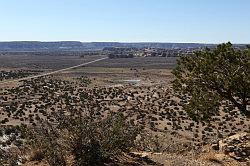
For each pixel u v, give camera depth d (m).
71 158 11.89
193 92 20.50
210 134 48.06
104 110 69.69
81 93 98.50
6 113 70.00
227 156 16.73
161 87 112.88
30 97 95.69
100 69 196.50
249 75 19.09
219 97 20.05
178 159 14.51
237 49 19.86
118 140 12.69
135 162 12.80
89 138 11.88
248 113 19.94
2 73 173.25
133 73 173.50
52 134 12.18
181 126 53.84
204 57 20.14
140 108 72.81
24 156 13.45
